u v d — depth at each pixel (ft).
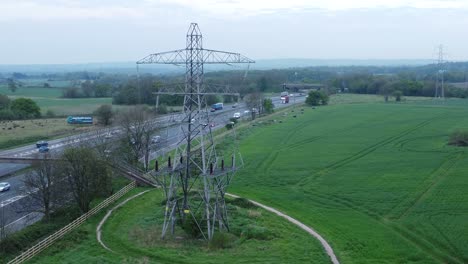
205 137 325.42
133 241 215.31
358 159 388.16
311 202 277.85
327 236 221.66
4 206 275.39
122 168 315.78
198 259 194.29
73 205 262.47
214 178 255.91
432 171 340.59
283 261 192.03
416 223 237.25
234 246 208.74
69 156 252.83
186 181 232.12
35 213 258.57
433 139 469.98
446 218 243.40
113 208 262.88
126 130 374.43
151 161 379.96
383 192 292.81
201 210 250.16
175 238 219.61
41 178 246.06
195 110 232.12
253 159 390.42
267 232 222.48
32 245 207.31
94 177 257.34
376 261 194.08
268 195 292.81
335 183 317.42
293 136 501.97
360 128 549.13
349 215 253.44
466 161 367.04
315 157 398.01
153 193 295.07
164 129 465.06
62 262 189.47
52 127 569.64
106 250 203.10
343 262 191.93
